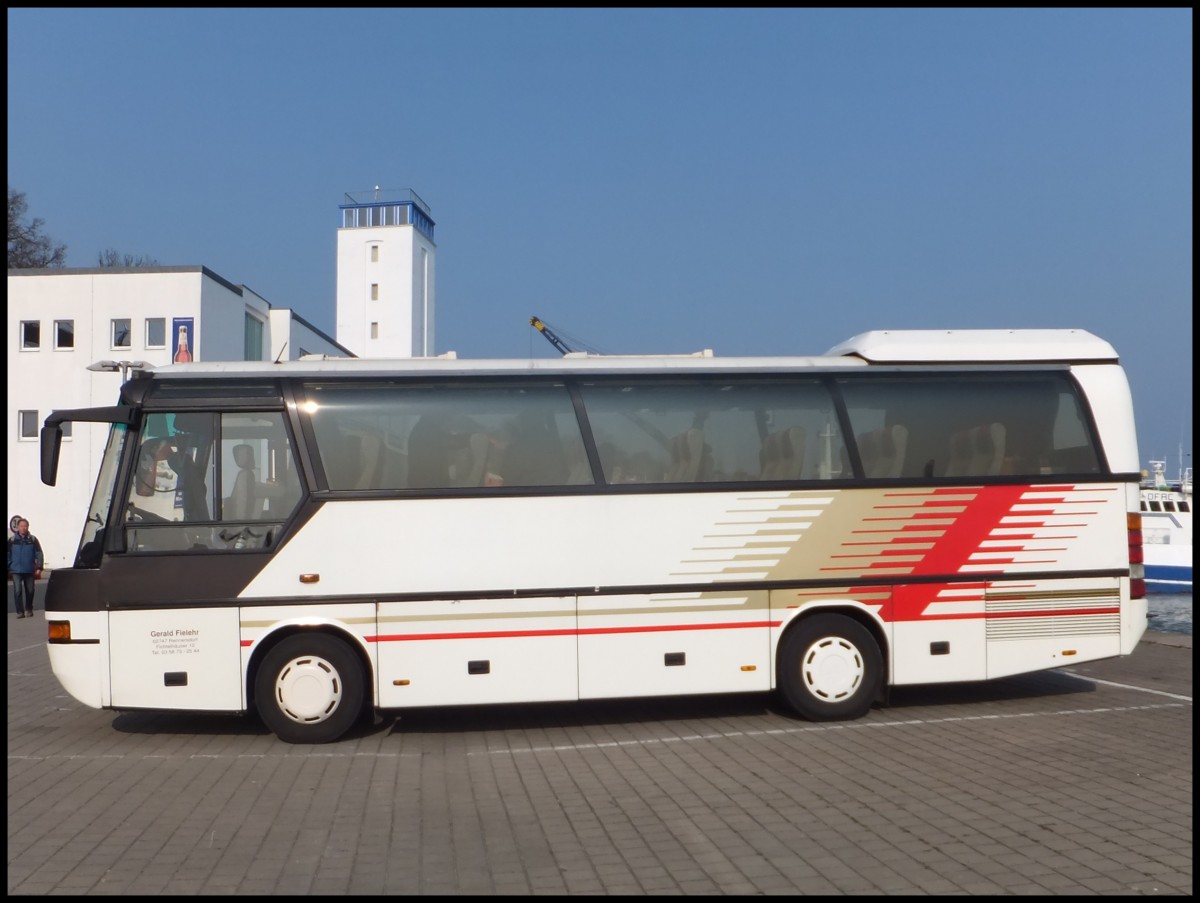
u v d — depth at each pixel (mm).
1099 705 11188
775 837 6688
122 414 9953
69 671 9781
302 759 9297
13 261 57719
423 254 72812
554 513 10305
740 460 10648
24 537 24172
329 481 10102
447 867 6227
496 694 10102
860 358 11203
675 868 6129
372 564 10047
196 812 7504
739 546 10516
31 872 6184
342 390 10281
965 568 10836
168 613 9844
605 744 9766
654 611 10359
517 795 7902
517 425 10414
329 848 6621
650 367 10812
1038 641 10914
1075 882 5754
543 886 5867
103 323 42438
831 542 10664
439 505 10172
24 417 42625
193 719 11266
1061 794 7613
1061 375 11273
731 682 10438
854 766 8617
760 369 10914
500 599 10156
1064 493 11055
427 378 10391
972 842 6504
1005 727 10109
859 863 6145
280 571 9953
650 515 10414
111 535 9875
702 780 8250
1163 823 6852
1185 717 10508
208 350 43031
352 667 9977
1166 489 51281
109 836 6918
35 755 9531
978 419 11070
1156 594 48156
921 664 10727
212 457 10062
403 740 10102
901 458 10891
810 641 10570
